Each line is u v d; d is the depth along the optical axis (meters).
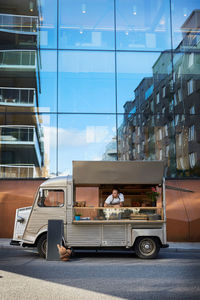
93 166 12.04
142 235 11.55
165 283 7.48
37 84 19.12
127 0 19.78
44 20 19.61
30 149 18.61
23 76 19.16
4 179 18.25
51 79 19.17
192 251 13.79
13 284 7.31
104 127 18.84
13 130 18.75
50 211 11.80
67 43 19.44
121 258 11.56
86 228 11.71
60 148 18.66
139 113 18.98
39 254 11.88
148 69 19.39
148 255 11.55
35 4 19.72
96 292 6.67
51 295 6.43
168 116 19.03
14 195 17.33
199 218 16.41
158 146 18.78
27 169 18.41
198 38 19.64
